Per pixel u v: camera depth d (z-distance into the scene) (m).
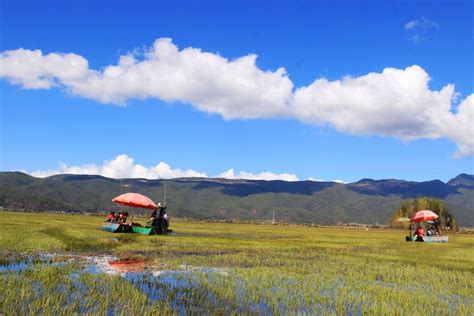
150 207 41.22
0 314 10.33
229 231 63.09
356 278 18.86
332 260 25.80
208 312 11.96
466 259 30.23
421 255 32.19
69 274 15.97
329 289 15.85
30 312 10.57
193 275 17.36
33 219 63.50
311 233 71.75
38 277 14.72
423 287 17.50
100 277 15.48
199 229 64.31
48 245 25.41
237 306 12.77
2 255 20.52
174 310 11.86
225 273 18.30
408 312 12.90
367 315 12.43
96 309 11.31
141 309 11.55
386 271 21.61
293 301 13.69
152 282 15.48
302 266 22.27
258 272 18.89
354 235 69.81
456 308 13.73
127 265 19.72
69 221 62.97
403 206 133.75
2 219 56.44
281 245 36.31
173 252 26.39
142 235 38.62
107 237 34.03
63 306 11.44
